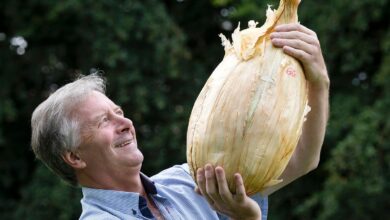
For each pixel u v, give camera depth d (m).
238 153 3.11
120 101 11.09
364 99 11.38
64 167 4.15
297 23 3.32
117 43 11.30
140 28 11.36
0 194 12.21
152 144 11.45
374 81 10.74
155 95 11.40
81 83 4.16
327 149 11.56
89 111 4.04
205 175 3.12
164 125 11.78
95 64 11.63
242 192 3.11
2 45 12.10
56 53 12.13
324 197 10.55
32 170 12.33
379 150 10.52
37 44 12.18
